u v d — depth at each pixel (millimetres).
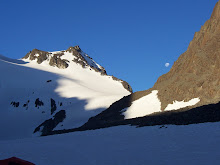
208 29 70062
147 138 26359
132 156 17828
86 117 102875
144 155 17547
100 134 38438
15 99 154250
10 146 38719
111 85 197625
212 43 65062
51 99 147250
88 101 128500
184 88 61125
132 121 47156
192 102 53688
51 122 109438
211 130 23938
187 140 21156
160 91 72625
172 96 63281
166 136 25344
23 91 164875
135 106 71188
